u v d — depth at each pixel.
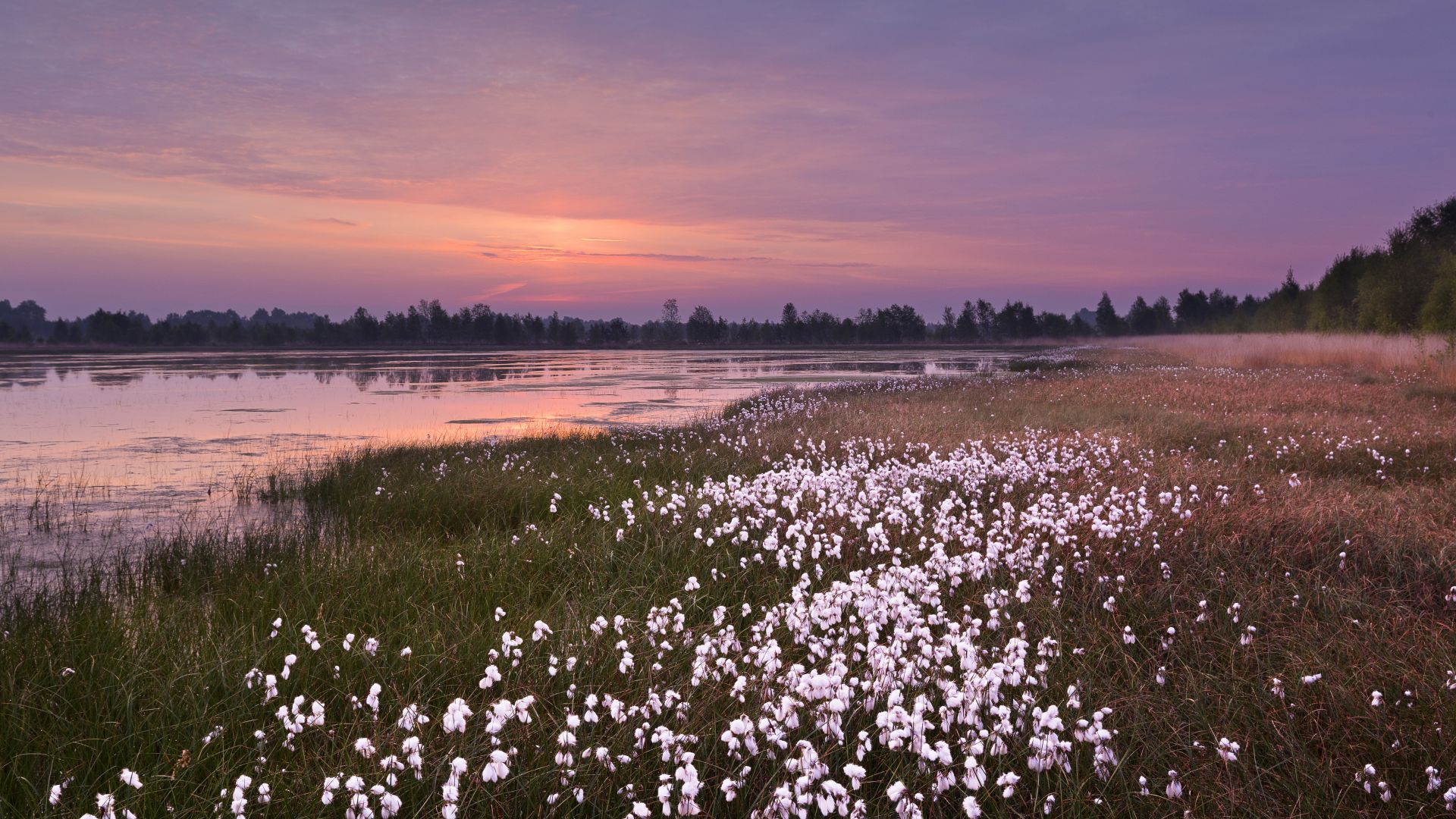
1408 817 3.70
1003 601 5.83
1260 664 5.11
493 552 7.64
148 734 4.26
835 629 5.30
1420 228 47.47
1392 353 29.75
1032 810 3.71
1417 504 8.80
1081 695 4.64
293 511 11.79
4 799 3.70
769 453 13.66
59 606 6.88
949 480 10.30
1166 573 6.74
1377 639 5.32
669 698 4.20
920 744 3.64
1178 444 13.84
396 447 17.19
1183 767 4.12
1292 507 8.48
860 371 51.53
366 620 6.05
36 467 15.48
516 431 21.06
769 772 3.90
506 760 3.44
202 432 20.73
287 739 3.96
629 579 7.03
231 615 6.42
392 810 3.21
